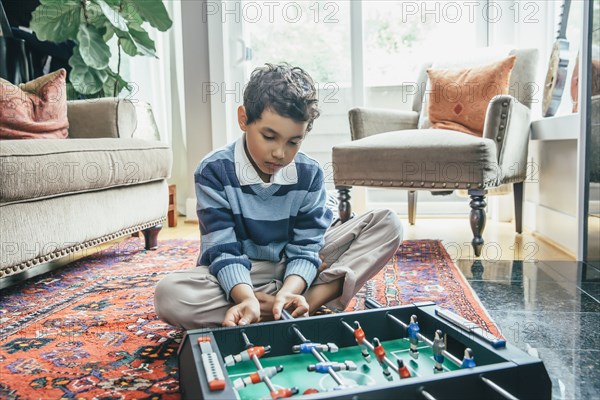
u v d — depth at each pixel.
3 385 0.83
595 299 1.33
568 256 1.85
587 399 0.80
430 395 0.59
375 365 0.79
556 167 2.12
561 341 1.04
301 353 0.82
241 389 0.73
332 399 0.56
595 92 1.67
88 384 0.83
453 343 0.81
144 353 0.97
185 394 0.72
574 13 2.12
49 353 0.98
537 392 0.65
